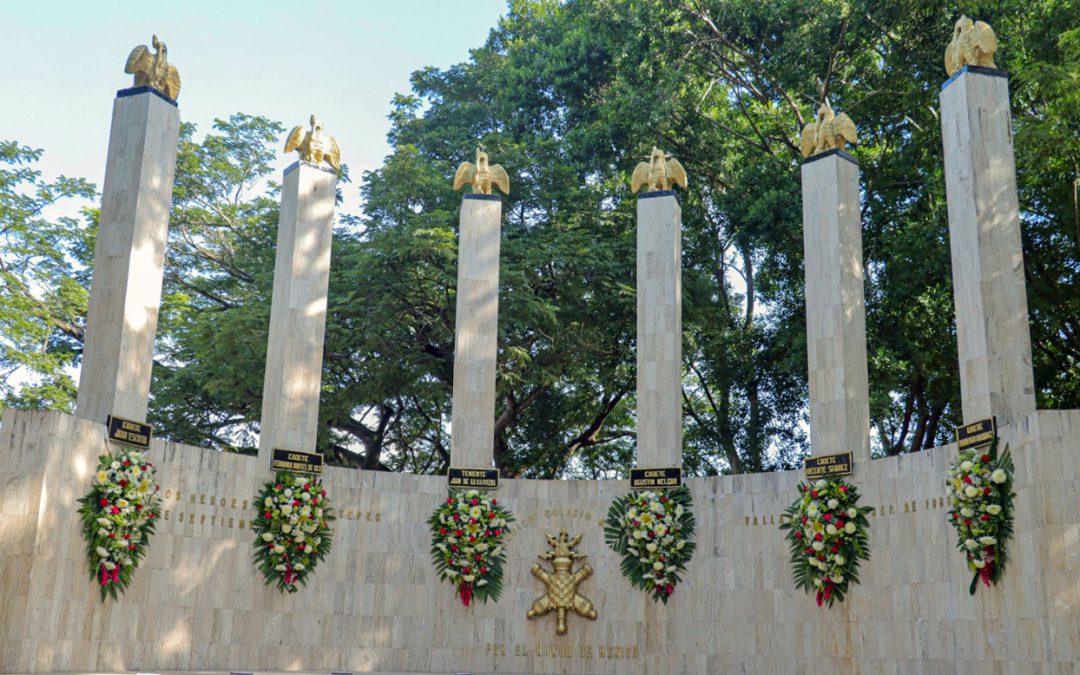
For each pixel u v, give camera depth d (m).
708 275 37.81
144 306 20.16
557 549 23.83
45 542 17.91
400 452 39.09
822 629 21.64
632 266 35.31
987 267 19.19
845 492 21.47
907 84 33.34
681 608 23.25
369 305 33.69
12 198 34.19
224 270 39.66
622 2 35.72
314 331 23.19
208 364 33.41
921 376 33.56
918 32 32.12
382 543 23.41
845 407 21.86
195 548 20.94
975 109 19.89
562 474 39.25
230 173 39.03
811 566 21.77
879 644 20.66
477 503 23.73
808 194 23.33
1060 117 26.19
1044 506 16.66
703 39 35.69
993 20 31.09
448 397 36.25
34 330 32.50
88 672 18.52
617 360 35.59
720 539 23.38
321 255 23.59
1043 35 28.95
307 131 24.06
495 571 23.69
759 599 22.67
